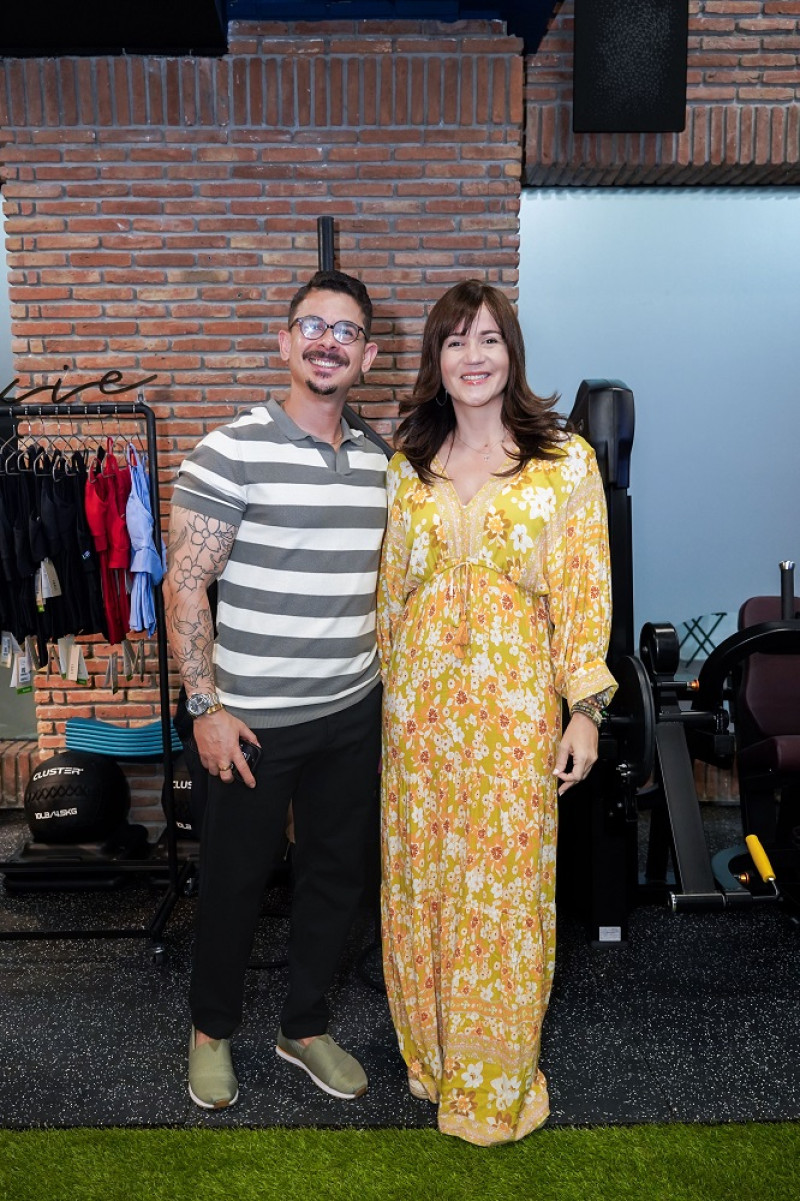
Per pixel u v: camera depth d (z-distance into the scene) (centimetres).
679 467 391
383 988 254
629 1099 208
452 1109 195
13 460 298
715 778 390
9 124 340
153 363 354
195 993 207
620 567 260
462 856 191
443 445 196
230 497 181
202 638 186
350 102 340
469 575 188
